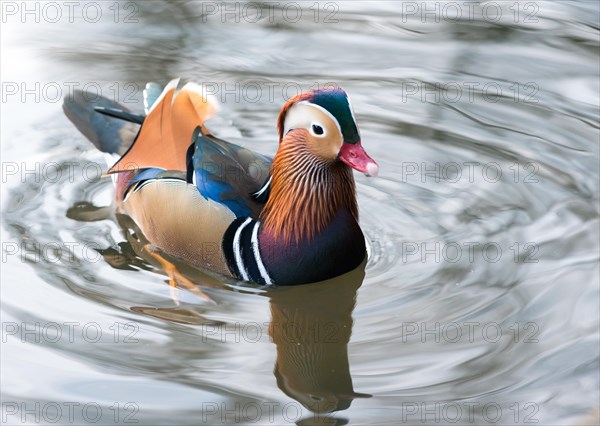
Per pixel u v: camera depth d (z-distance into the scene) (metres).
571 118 14.52
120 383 9.61
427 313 10.77
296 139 11.22
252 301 11.16
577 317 10.48
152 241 12.15
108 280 11.33
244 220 11.45
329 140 10.95
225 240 11.41
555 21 17.06
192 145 11.80
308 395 9.52
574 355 9.89
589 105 14.84
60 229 12.26
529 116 14.62
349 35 16.67
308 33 16.70
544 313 10.59
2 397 9.37
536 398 9.34
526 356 9.93
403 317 10.73
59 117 14.50
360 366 9.97
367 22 17.06
